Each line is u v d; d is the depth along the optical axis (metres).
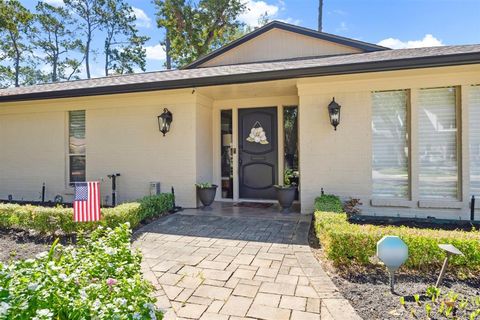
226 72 5.94
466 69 5.05
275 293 2.61
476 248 2.87
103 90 6.23
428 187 5.41
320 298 2.50
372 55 6.15
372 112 5.63
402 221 5.11
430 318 2.12
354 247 3.07
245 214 5.86
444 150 5.34
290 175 7.27
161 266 3.23
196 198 6.56
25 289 1.46
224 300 2.50
